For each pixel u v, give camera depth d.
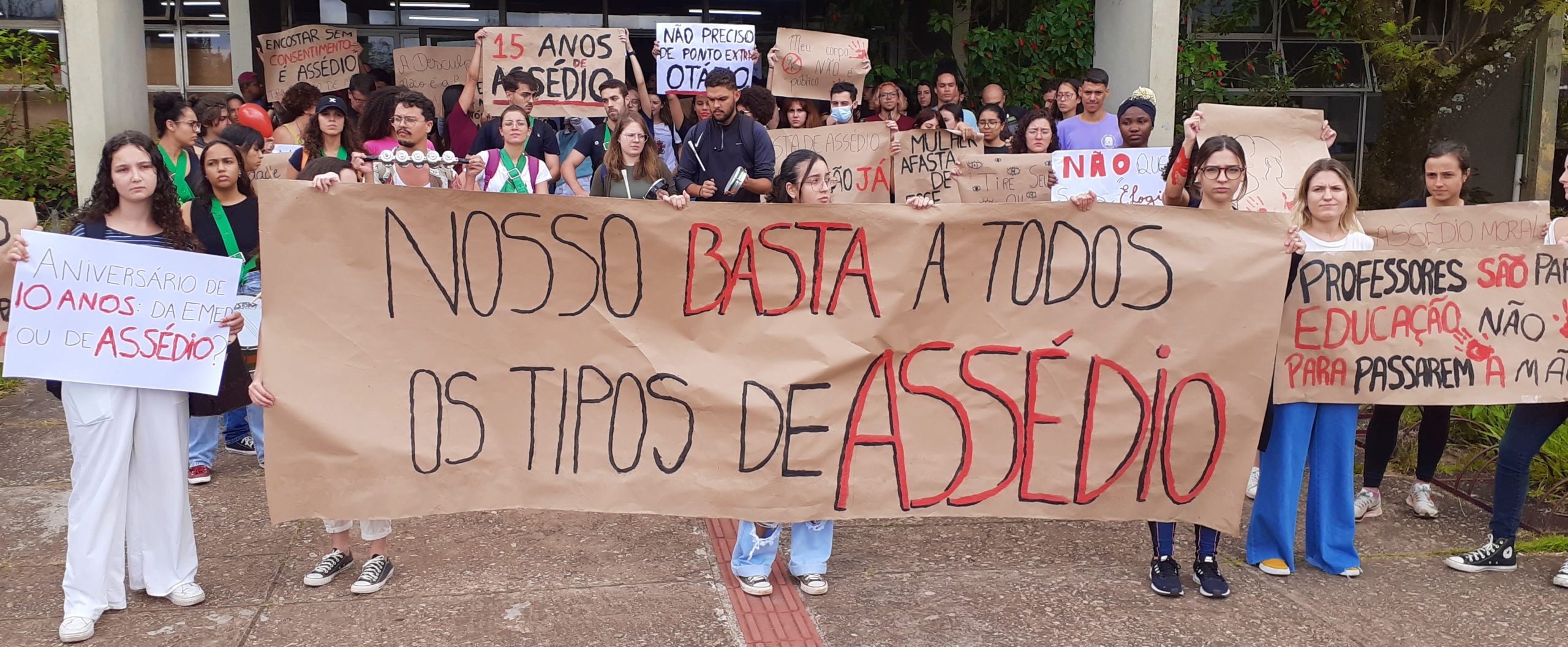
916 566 4.57
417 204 4.09
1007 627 4.01
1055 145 7.62
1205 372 4.26
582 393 4.20
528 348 4.18
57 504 5.25
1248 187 5.65
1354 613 4.16
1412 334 4.41
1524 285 4.45
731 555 4.68
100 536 3.94
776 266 4.22
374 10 13.50
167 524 4.11
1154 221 4.26
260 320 5.29
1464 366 4.44
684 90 8.44
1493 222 5.02
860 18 13.08
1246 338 4.25
